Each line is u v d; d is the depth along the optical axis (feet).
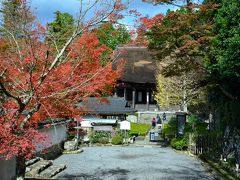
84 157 80.12
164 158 79.61
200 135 85.46
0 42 36.73
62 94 35.68
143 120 156.66
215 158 72.64
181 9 77.87
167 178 57.88
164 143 108.27
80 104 59.00
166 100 131.54
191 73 122.21
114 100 128.67
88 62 41.11
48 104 36.73
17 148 30.07
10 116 31.48
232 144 66.54
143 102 181.98
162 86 131.64
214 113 93.56
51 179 53.01
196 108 134.62
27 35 31.96
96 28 35.58
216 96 88.69
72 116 43.29
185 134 95.09
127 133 110.52
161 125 140.15
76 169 64.54
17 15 32.63
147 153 87.76
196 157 81.15
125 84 172.04
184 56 77.97
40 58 36.73
